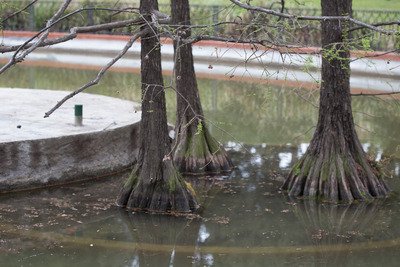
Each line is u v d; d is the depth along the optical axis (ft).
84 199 29.09
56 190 30.30
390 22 25.79
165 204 27.81
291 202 29.35
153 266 21.76
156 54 26.81
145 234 24.91
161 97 27.58
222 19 23.93
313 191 29.96
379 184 30.42
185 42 21.74
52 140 30.71
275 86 63.00
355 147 30.30
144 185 28.02
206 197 30.14
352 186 29.73
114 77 68.90
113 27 23.79
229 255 22.82
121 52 21.17
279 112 52.70
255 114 51.55
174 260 22.33
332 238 24.72
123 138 34.40
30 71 72.23
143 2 25.45
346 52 29.01
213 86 64.49
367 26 18.17
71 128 33.40
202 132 35.35
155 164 27.94
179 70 32.83
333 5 28.71
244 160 37.24
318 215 27.50
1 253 22.58
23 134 31.42
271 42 20.68
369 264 22.07
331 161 29.86
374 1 93.35
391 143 40.78
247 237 24.73
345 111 29.99
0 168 29.30
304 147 40.32
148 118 27.81
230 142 41.55
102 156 33.17
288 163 36.45
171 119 47.50
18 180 29.84
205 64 78.43
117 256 22.61
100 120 36.17
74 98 44.45
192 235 24.91
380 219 27.02
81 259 22.21
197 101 35.45
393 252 23.26
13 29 95.14
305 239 24.58
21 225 25.46
